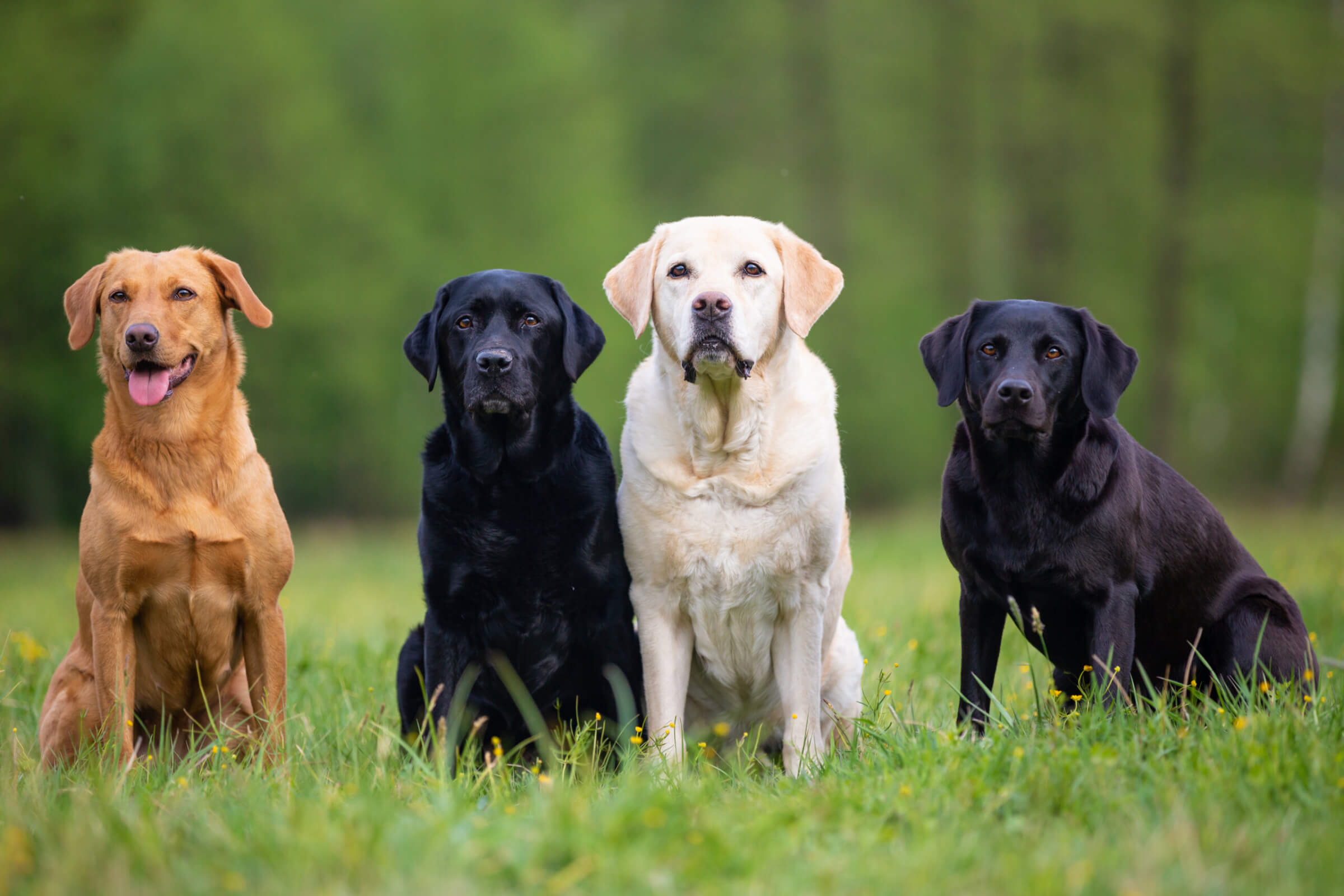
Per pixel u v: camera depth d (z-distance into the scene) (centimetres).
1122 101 3475
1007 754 547
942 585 1391
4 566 2455
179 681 758
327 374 3544
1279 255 3622
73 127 3309
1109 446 711
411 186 3703
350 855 441
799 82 3891
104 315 748
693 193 4084
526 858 439
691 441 741
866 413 3866
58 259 3328
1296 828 474
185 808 531
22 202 3212
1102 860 439
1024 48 3603
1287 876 429
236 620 755
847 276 3834
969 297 3859
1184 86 3369
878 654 952
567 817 459
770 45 3912
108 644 719
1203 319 3900
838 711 820
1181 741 561
